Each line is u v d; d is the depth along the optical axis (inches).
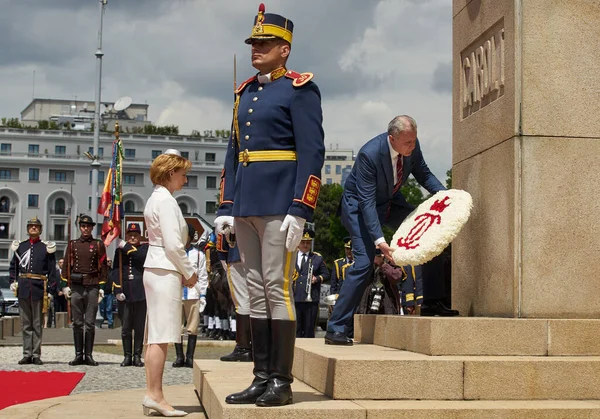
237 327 335.3
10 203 3705.7
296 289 617.0
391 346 279.4
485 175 289.7
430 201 297.6
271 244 219.9
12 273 535.8
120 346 740.7
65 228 3764.8
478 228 294.2
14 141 3742.6
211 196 3843.5
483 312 287.4
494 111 283.6
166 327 265.9
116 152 874.1
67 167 3767.2
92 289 531.2
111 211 868.0
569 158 266.7
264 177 222.8
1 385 401.1
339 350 262.4
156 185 272.2
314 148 220.4
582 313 263.9
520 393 225.9
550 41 268.2
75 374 459.8
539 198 264.7
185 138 3850.9
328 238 2795.3
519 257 262.8
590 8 269.9
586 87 268.5
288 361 213.9
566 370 228.1
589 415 213.5
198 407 289.0
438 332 241.6
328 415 204.7
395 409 207.2
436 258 330.3
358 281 301.3
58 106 4537.4
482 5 297.6
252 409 202.7
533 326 245.4
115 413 282.5
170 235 262.8
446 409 209.5
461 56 320.5
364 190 301.3
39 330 535.2
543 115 266.7
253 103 227.9
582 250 265.1
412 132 295.0
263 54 227.8
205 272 567.5
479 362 225.0
